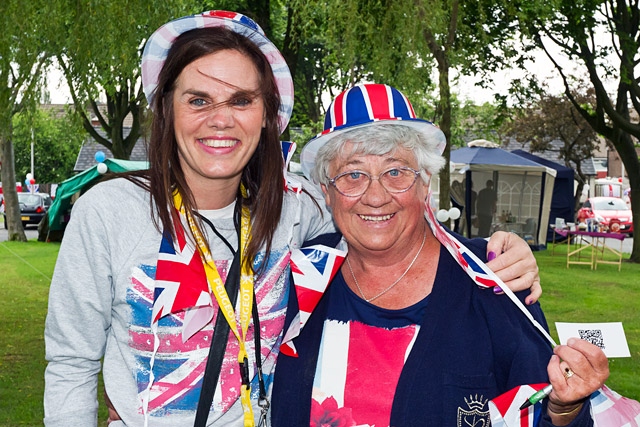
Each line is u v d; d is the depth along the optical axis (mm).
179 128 1981
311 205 2383
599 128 15945
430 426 1971
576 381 1777
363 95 2117
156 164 2008
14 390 5523
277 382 2166
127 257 1949
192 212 2018
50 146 43812
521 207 17922
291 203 2238
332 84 16672
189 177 2043
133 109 19438
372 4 8617
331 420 2102
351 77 8914
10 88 7449
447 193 9859
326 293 2225
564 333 1873
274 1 15203
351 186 2115
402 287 2172
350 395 2094
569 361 1769
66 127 18547
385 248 2098
